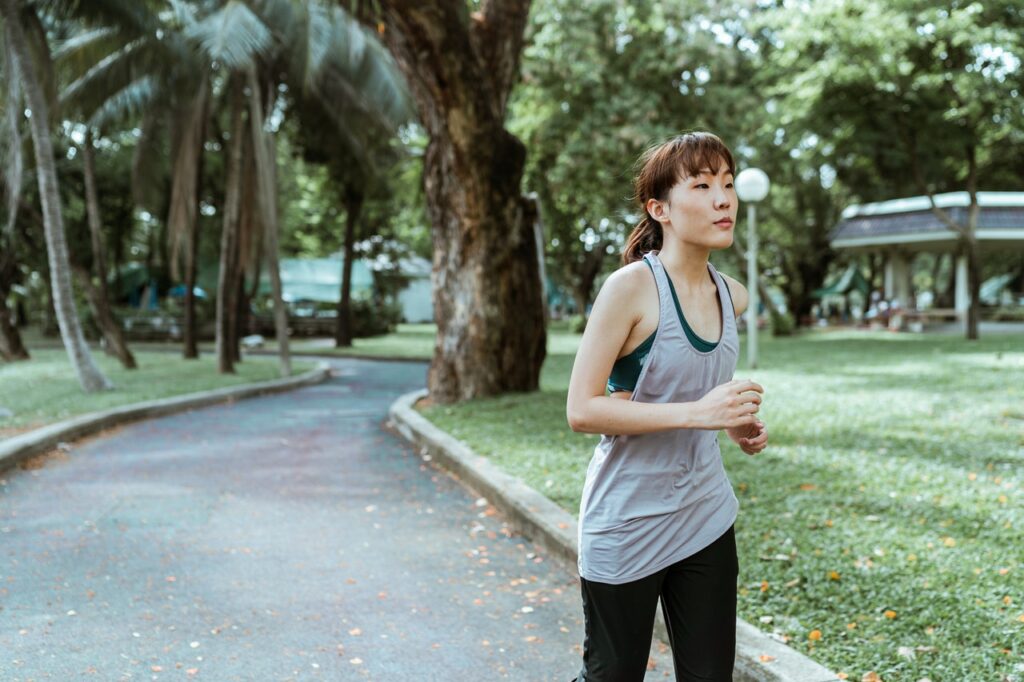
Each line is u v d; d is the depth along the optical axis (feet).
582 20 72.13
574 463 23.56
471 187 37.63
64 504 21.80
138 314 116.26
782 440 26.13
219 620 13.89
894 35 64.85
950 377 41.37
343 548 18.03
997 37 63.26
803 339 89.10
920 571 14.01
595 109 72.90
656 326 7.11
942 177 84.89
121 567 16.61
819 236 119.03
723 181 7.18
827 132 77.92
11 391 46.14
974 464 21.83
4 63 45.29
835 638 11.77
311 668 12.10
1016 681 10.24
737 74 82.79
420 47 34.76
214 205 98.99
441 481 24.86
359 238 117.19
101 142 87.15
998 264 157.28
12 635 13.19
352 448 31.14
